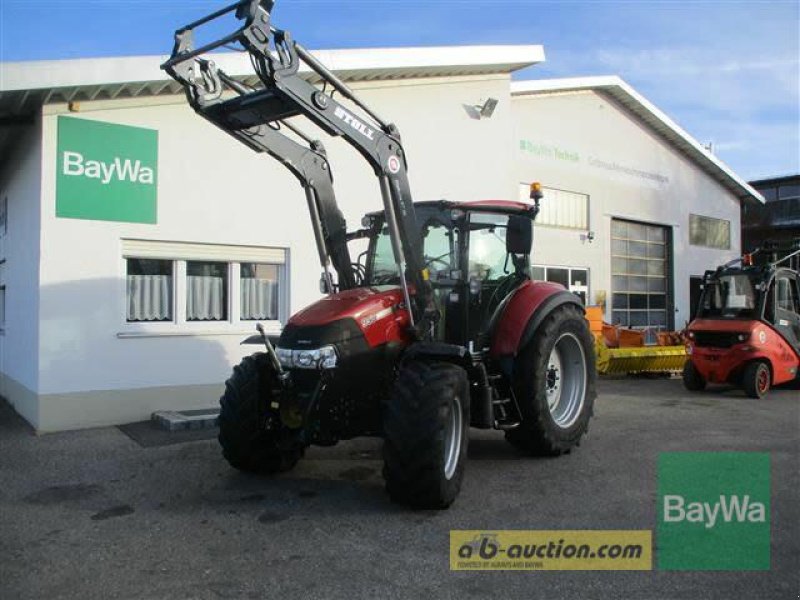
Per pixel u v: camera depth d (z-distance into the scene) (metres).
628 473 5.86
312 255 9.60
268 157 9.22
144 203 8.30
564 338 6.69
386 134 5.43
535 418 6.09
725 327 10.62
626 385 11.91
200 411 8.40
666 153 19.20
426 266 5.86
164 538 4.45
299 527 4.61
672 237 19.44
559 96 15.91
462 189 11.61
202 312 8.93
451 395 4.80
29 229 8.26
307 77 9.40
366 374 5.12
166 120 8.46
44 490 5.55
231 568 3.96
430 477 4.67
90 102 7.93
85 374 7.90
